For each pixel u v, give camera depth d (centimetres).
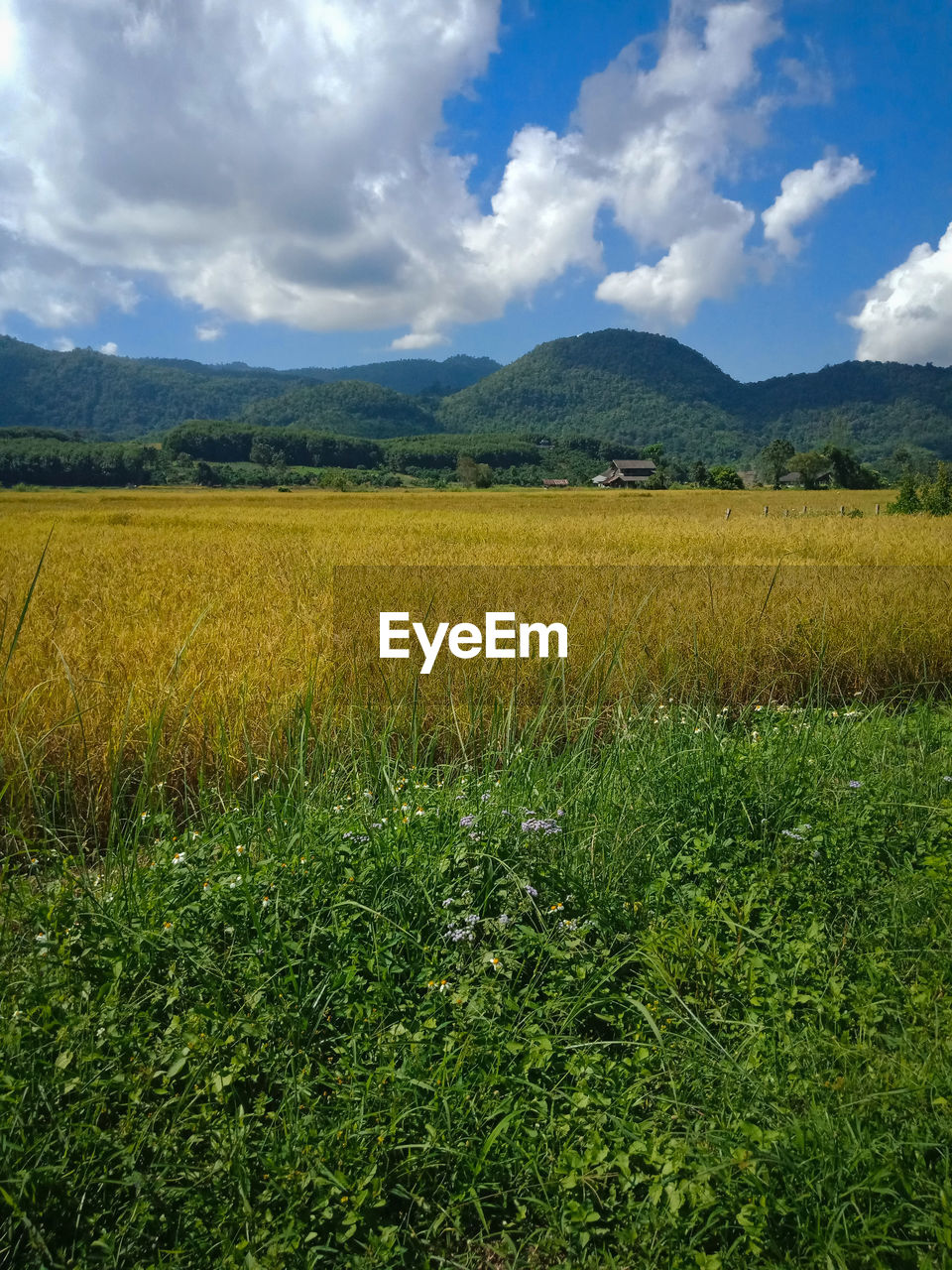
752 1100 244
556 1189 220
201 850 361
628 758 502
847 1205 202
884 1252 196
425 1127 233
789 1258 197
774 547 1836
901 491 4050
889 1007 281
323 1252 206
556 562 1461
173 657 669
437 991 280
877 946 320
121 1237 204
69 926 306
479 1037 264
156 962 290
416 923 318
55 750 521
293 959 288
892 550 1720
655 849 389
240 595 1027
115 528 2839
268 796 471
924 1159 220
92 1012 261
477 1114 240
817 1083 249
